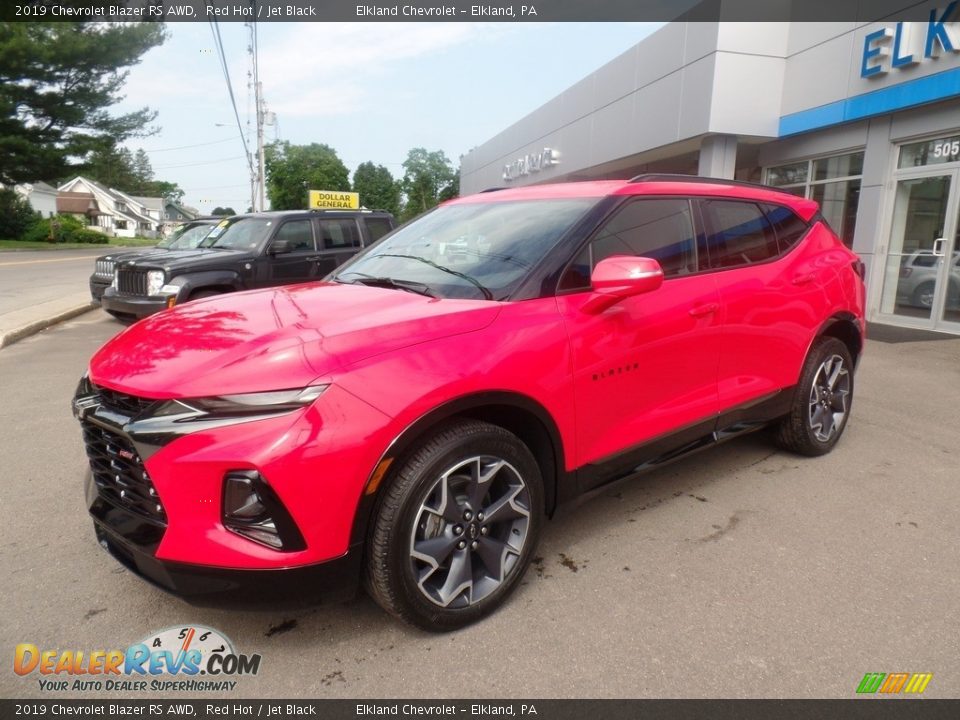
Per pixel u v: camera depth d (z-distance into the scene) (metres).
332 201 56.62
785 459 4.27
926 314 9.62
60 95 32.31
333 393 2.14
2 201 37.34
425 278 3.08
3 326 8.89
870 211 10.22
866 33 9.75
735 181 3.87
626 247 3.10
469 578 2.47
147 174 131.50
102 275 9.55
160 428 2.10
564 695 2.18
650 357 3.06
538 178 19.59
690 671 2.28
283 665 2.32
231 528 2.11
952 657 2.36
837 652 2.38
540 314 2.69
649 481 3.92
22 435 4.74
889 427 4.93
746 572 2.91
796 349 3.92
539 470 2.70
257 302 2.98
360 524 2.20
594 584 2.81
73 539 3.20
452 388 2.32
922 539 3.21
